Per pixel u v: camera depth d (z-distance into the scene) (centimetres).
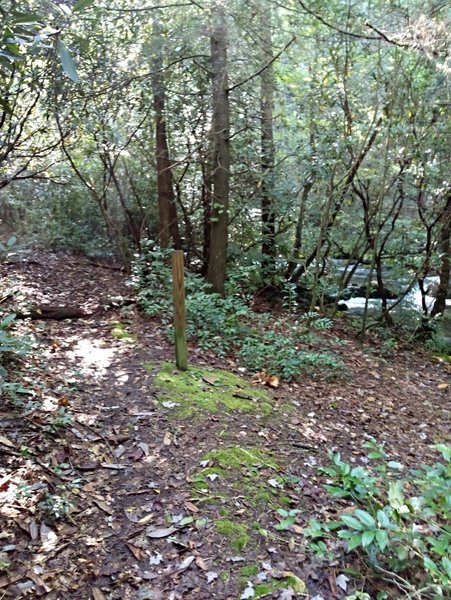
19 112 496
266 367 536
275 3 619
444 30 458
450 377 659
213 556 257
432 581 236
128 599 227
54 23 341
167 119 747
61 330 560
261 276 863
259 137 805
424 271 809
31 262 882
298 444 388
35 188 1016
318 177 735
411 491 350
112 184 934
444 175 728
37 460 303
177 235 836
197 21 645
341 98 714
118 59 608
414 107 695
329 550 268
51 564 238
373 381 586
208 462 333
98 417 370
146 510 283
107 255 1065
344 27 655
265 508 299
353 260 864
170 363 485
